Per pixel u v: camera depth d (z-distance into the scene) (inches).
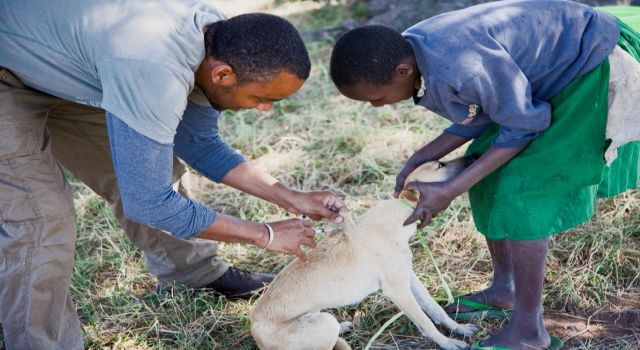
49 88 99.0
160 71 86.7
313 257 118.6
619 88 102.0
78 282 142.9
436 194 107.2
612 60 102.2
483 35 97.3
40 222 103.8
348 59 99.4
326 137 191.6
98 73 91.4
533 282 110.3
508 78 97.7
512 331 114.1
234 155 118.3
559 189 106.1
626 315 125.1
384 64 98.1
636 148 113.9
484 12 100.9
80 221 165.2
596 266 135.5
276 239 105.0
